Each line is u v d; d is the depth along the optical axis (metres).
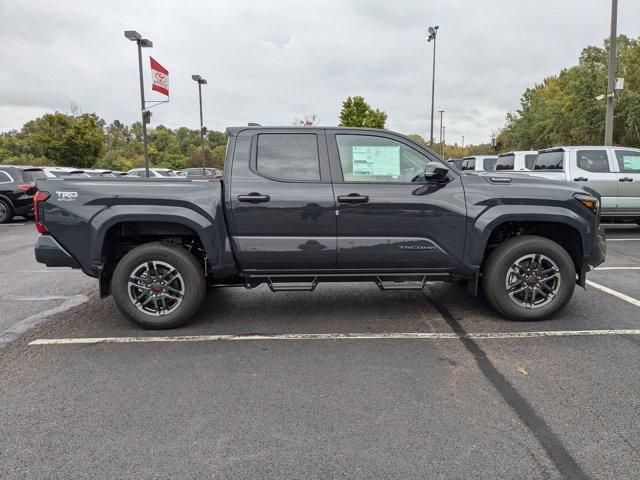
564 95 40.09
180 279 4.54
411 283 4.82
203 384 3.46
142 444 2.71
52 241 4.46
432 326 4.65
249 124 4.80
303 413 3.03
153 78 20.56
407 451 2.62
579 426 2.86
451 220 4.52
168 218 4.37
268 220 4.45
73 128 38.41
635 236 10.26
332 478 2.41
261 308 5.30
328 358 3.91
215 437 2.77
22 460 2.56
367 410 3.06
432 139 30.48
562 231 4.89
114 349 4.14
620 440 2.71
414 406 3.11
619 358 3.84
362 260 4.54
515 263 4.64
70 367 3.77
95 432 2.83
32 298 5.84
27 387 3.43
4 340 4.37
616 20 16.52
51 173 15.25
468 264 4.60
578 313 4.97
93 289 6.29
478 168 16.77
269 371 3.67
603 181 10.02
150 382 3.49
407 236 4.53
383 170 4.58
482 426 2.86
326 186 4.48
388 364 3.78
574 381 3.44
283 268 4.59
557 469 2.46
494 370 3.64
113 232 4.55
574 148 10.36
